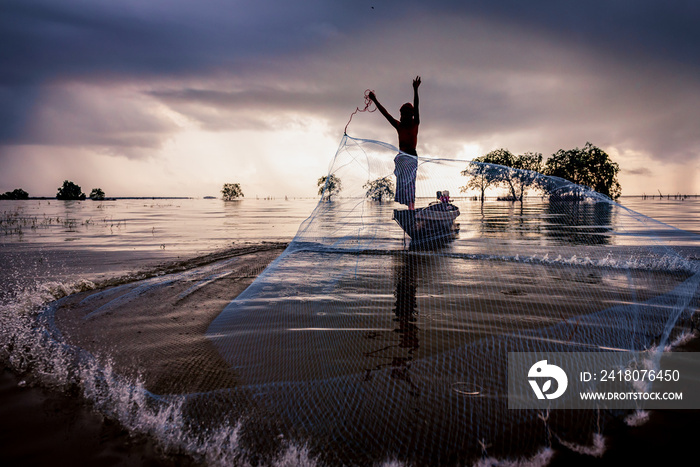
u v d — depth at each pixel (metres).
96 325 4.29
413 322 3.27
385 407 2.46
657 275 3.94
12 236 13.08
